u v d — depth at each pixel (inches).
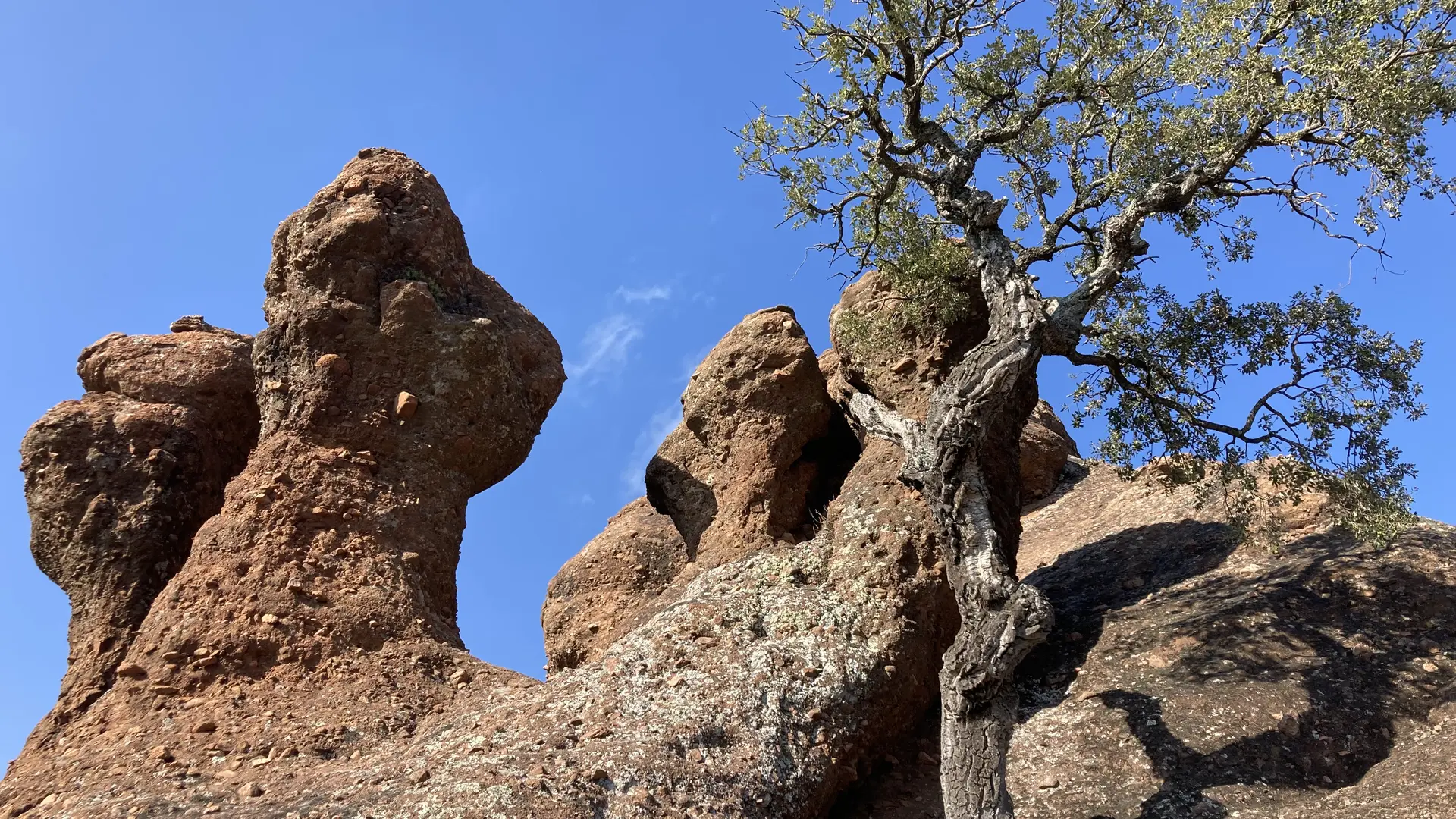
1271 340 566.3
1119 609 602.5
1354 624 516.7
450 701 522.6
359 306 620.4
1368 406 538.9
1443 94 469.7
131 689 514.9
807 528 656.4
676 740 431.5
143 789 451.5
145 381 666.2
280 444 592.4
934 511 466.9
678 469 729.0
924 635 521.3
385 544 577.0
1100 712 496.1
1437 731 436.5
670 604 622.8
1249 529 636.7
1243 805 416.5
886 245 624.4
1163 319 599.5
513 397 657.0
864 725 479.2
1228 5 503.2
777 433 660.1
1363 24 469.1
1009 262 530.6
